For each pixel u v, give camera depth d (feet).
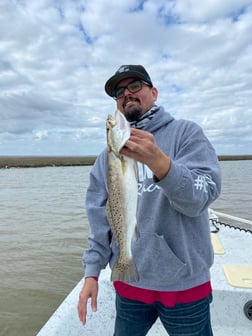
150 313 6.68
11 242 30.68
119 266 6.26
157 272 6.23
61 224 38.70
